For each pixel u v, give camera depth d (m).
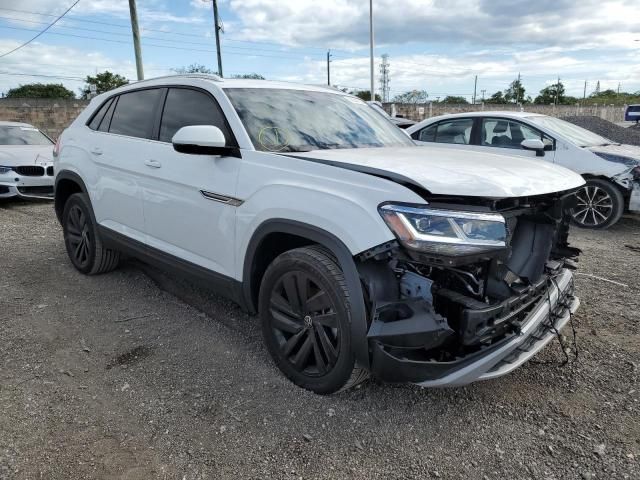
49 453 2.39
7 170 8.62
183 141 3.02
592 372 3.16
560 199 2.81
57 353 3.35
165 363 3.23
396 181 2.45
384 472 2.31
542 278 2.82
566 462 2.38
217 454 2.41
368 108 4.25
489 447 2.48
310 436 2.54
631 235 6.88
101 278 4.80
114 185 4.16
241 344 3.49
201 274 3.41
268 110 3.42
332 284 2.55
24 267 5.13
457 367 2.37
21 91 53.41
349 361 2.54
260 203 2.89
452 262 2.25
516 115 7.73
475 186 2.40
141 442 2.48
